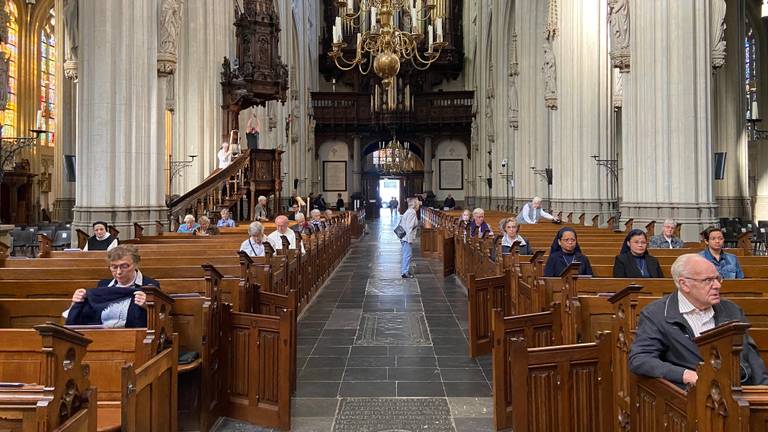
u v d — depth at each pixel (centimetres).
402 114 4125
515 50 2683
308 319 1008
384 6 1397
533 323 561
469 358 763
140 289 460
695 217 1090
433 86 4522
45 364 295
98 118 1180
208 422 523
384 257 2012
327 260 1507
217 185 1586
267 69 1908
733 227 1783
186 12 1852
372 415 564
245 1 1920
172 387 459
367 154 4506
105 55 1180
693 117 1101
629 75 1199
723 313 362
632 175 1191
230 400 564
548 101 1928
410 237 1520
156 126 1270
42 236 824
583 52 1811
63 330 297
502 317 531
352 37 4294
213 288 534
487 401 602
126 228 1184
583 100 1814
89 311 472
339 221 1988
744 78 2156
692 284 354
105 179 1179
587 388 453
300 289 1046
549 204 2188
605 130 1811
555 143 1916
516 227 940
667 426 336
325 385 655
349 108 4238
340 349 810
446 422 546
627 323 412
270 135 2727
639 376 373
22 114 2948
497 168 3216
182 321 520
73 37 1270
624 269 615
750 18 2542
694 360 347
